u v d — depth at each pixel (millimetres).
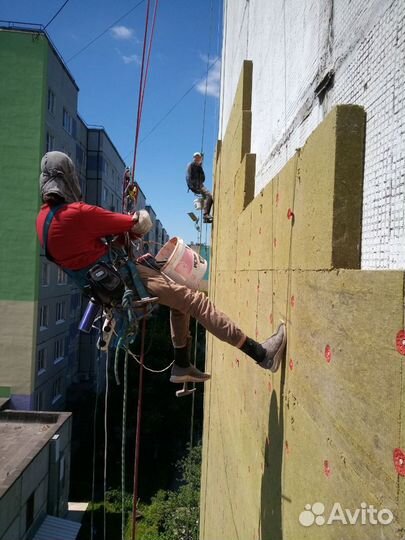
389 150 1837
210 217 10125
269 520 2982
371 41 2062
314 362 2090
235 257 5570
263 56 5281
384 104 1896
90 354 33969
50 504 15062
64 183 2965
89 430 26547
